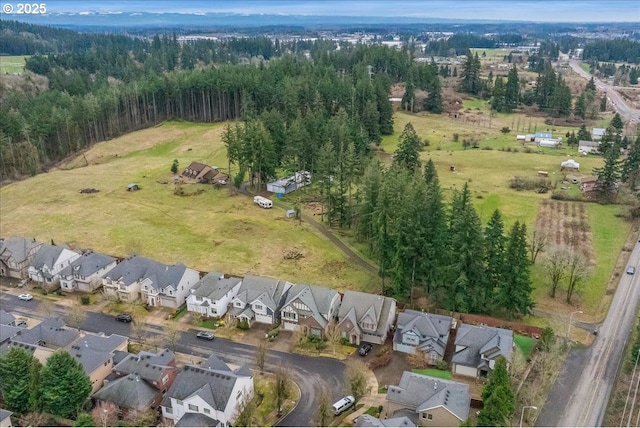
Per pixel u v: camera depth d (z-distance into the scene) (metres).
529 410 58.97
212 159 156.00
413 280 81.06
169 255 96.69
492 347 65.06
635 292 85.19
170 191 130.25
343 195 109.12
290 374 66.12
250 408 56.88
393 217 82.69
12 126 153.25
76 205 121.19
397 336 70.81
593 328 76.00
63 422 56.69
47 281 87.75
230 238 103.69
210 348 71.44
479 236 76.12
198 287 80.50
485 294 77.94
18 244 91.94
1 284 88.75
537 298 83.62
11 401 57.31
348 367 65.25
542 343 69.00
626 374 65.56
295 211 114.88
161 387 60.72
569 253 86.62
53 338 68.31
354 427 52.09
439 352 67.88
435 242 79.12
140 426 55.88
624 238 104.62
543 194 128.75
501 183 136.50
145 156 163.75
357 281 88.50
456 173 144.62
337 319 75.75
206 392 56.53
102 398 58.72
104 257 90.19
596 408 60.12
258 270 91.44
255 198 121.44
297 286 78.75
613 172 123.50
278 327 76.12
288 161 136.25
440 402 55.03
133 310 80.50
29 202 124.00
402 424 51.75
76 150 168.62
